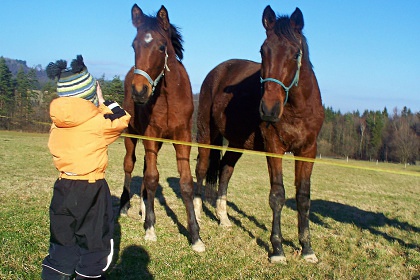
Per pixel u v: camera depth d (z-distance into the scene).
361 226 6.05
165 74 4.30
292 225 5.71
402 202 9.62
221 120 5.61
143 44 3.98
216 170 6.19
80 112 2.62
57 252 2.65
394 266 4.12
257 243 4.68
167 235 4.80
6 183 7.89
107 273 3.51
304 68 3.92
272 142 4.24
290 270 3.82
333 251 4.56
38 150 16.09
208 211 6.40
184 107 4.54
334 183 13.63
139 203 6.77
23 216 5.17
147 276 3.49
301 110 4.01
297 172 4.32
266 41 3.81
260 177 13.29
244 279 3.55
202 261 3.97
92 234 2.66
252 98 5.02
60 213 2.63
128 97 5.51
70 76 2.70
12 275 3.26
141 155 18.39
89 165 2.65
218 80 6.04
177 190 8.50
